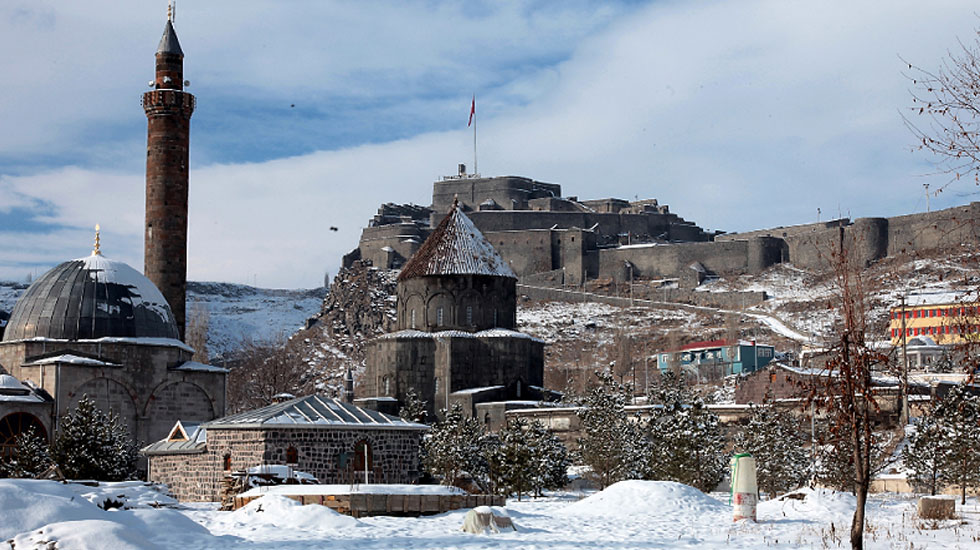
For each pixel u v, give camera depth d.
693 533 40.62
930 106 30.98
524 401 108.25
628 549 34.41
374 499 44.59
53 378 84.75
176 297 99.56
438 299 114.12
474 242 117.31
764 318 187.12
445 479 70.81
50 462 71.88
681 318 197.88
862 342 35.91
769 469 67.38
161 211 99.75
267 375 178.88
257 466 59.28
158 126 100.50
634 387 135.38
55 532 28.77
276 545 34.31
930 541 36.81
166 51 101.81
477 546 34.59
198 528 35.94
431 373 112.12
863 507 33.53
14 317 89.88
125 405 88.19
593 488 81.25
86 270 91.44
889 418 80.50
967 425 62.22
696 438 72.69
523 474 69.50
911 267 167.50
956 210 180.25
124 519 34.34
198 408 91.81
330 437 62.88
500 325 115.44
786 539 38.34
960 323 34.19
